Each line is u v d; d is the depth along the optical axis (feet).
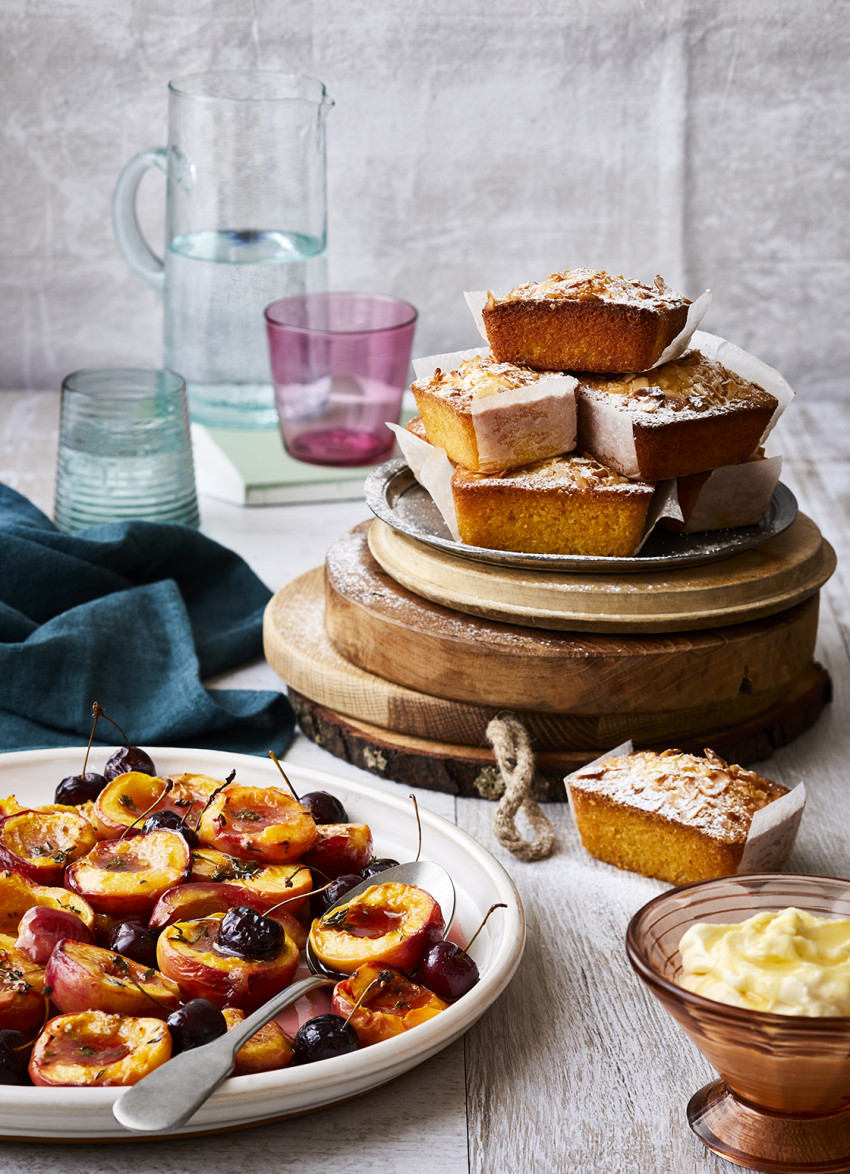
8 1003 3.97
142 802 4.62
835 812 4.78
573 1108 4.13
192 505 5.63
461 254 6.60
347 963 4.34
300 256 6.03
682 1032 4.40
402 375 5.87
